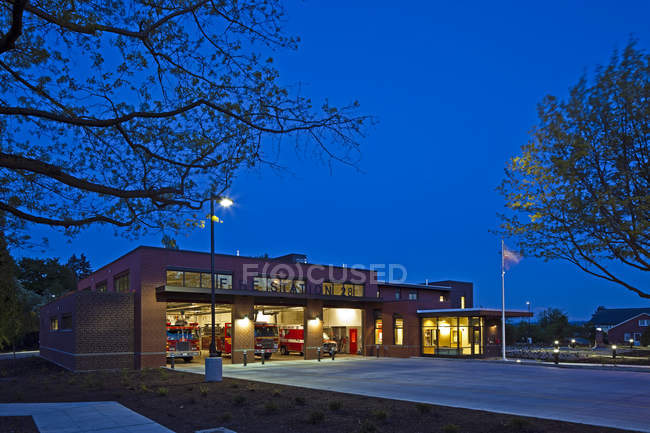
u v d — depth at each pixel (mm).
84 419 13242
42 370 33219
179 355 33938
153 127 10250
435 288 50156
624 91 8133
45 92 9539
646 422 12406
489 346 37875
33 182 10109
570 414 13555
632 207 8094
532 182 9414
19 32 7129
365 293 42062
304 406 14695
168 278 31578
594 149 8508
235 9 8672
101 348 29578
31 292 61500
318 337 37281
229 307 39156
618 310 95625
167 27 9203
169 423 12594
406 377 24000
